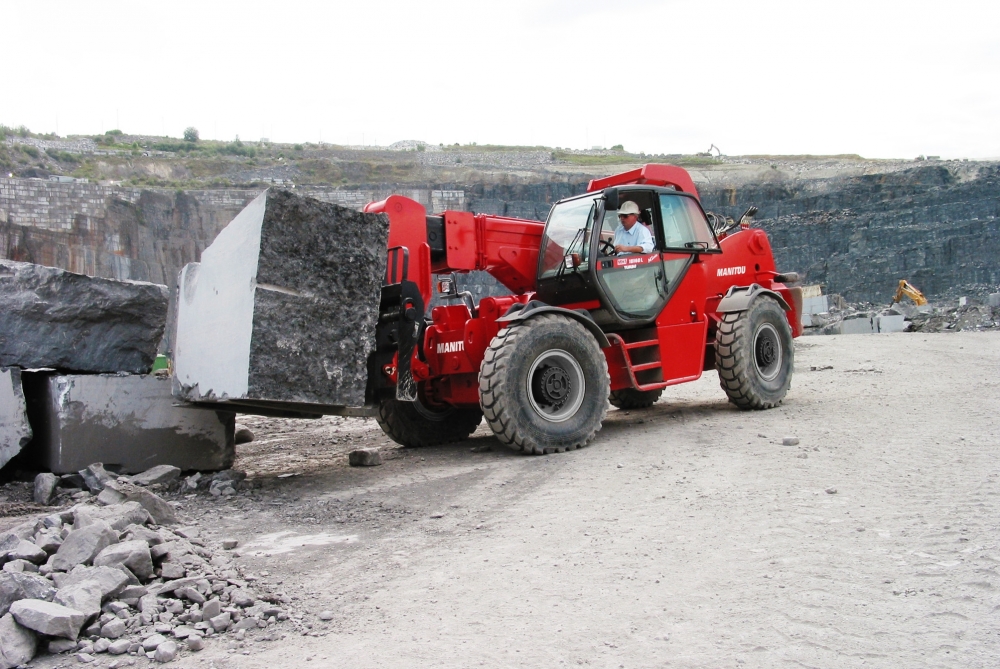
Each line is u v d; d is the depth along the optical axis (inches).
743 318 315.6
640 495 192.7
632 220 300.4
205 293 228.7
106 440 236.5
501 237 300.8
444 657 110.3
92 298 246.1
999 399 315.6
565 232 294.4
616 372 287.7
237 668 110.0
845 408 310.2
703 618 118.5
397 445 314.5
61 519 164.2
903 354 567.8
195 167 2439.7
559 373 260.4
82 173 2193.7
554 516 179.5
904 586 125.6
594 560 147.4
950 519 157.8
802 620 115.4
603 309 284.5
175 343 247.4
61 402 230.4
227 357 212.4
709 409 342.3
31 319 238.4
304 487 230.1
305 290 209.5
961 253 1914.4
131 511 166.9
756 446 243.0
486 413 250.5
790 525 160.7
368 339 221.1
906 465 206.5
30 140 2491.4
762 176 2763.3
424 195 1929.1
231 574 145.6
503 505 194.1
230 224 219.6
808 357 589.3
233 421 258.7
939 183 2300.7
